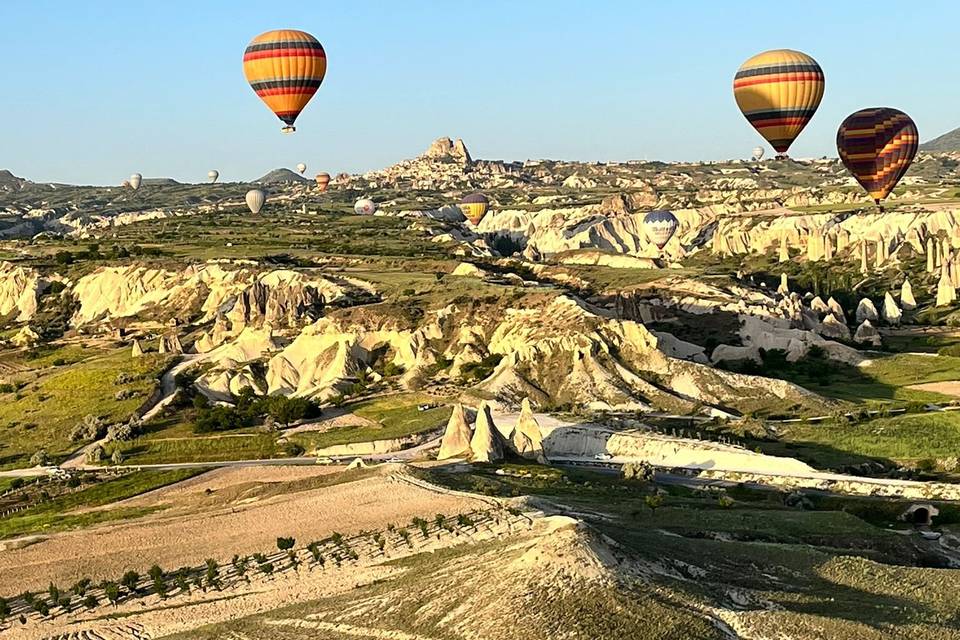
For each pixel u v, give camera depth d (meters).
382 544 93.50
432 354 173.88
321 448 141.75
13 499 129.50
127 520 114.88
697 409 149.12
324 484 116.62
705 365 161.50
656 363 161.62
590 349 161.62
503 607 70.06
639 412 149.12
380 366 175.50
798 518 99.38
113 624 85.50
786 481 119.25
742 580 76.56
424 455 133.25
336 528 99.81
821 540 94.19
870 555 92.12
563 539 75.44
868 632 66.75
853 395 157.75
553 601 69.56
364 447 140.00
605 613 67.69
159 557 98.88
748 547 84.19
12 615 88.69
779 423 143.12
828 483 118.12
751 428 139.12
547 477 116.69
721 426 141.75
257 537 100.62
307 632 77.38
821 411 147.50
